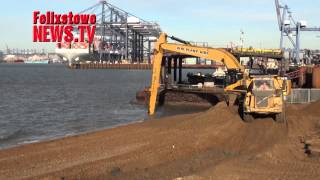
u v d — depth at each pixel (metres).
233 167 15.83
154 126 26.52
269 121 26.06
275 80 26.09
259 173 15.13
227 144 20.83
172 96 46.69
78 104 49.72
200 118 27.84
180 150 19.44
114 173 15.97
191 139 21.45
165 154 18.77
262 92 25.58
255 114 26.41
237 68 39.09
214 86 47.06
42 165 17.31
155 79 38.41
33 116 39.09
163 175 15.28
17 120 36.47
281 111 25.33
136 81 104.12
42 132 30.38
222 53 39.47
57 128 32.22
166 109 44.00
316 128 25.08
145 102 48.78
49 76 131.38
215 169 15.41
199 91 45.66
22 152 19.59
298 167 15.98
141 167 16.80
